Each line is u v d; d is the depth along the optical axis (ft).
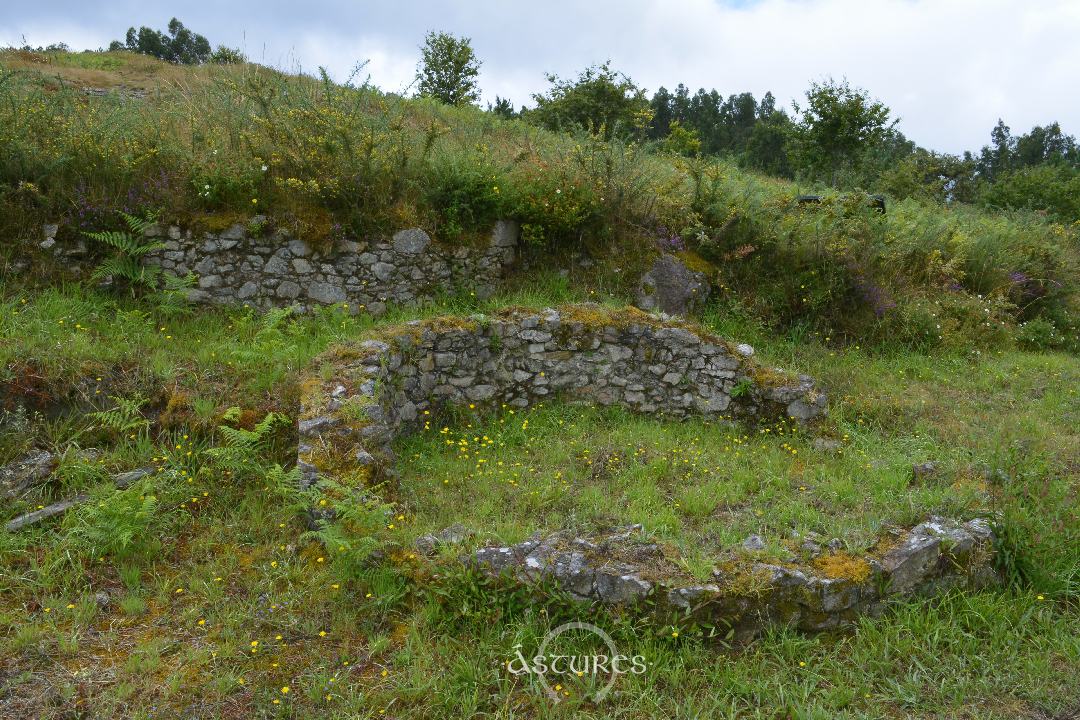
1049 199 76.54
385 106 31.30
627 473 17.89
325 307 25.09
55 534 13.82
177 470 15.80
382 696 10.61
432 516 15.29
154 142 25.07
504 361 22.12
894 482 17.06
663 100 174.19
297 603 12.61
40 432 16.24
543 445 20.03
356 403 16.58
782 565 12.60
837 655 12.03
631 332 22.74
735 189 32.83
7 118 23.72
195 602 12.71
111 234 22.67
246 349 20.47
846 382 25.12
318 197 25.07
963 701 11.09
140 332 21.09
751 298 29.32
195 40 157.17
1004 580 13.94
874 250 31.24
